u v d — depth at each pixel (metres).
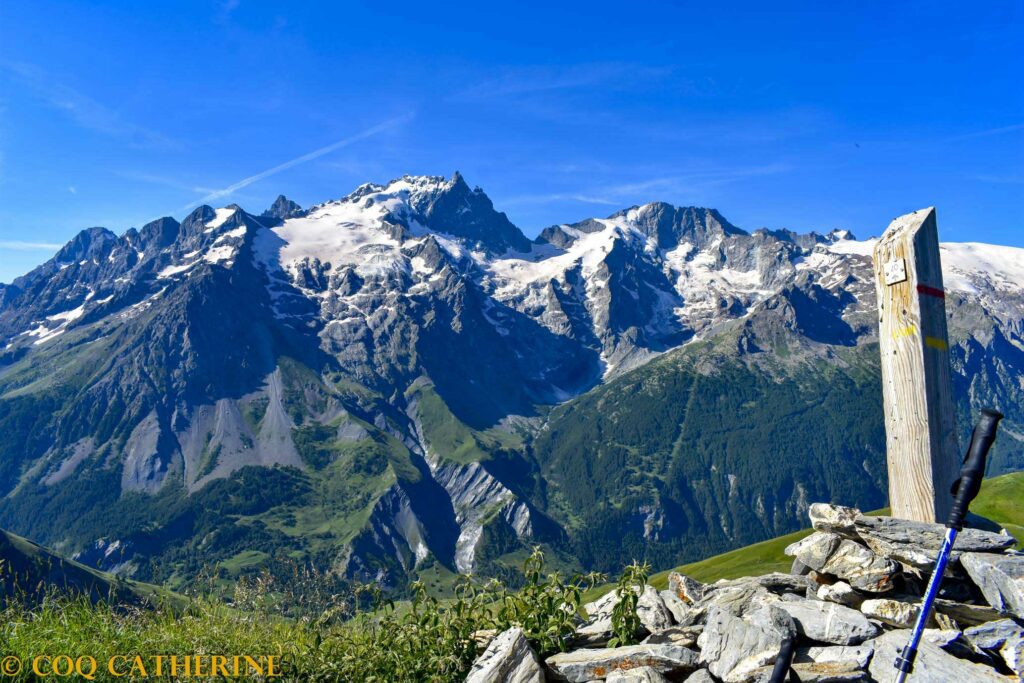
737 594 11.12
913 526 10.44
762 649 9.12
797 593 11.20
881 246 11.55
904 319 11.05
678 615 11.43
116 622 11.44
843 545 10.91
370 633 11.58
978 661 9.09
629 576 10.79
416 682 10.24
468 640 10.72
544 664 9.84
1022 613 9.12
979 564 9.77
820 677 8.57
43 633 10.44
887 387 11.33
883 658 8.80
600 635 10.99
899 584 10.32
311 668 10.74
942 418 10.84
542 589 10.91
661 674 9.34
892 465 11.23
